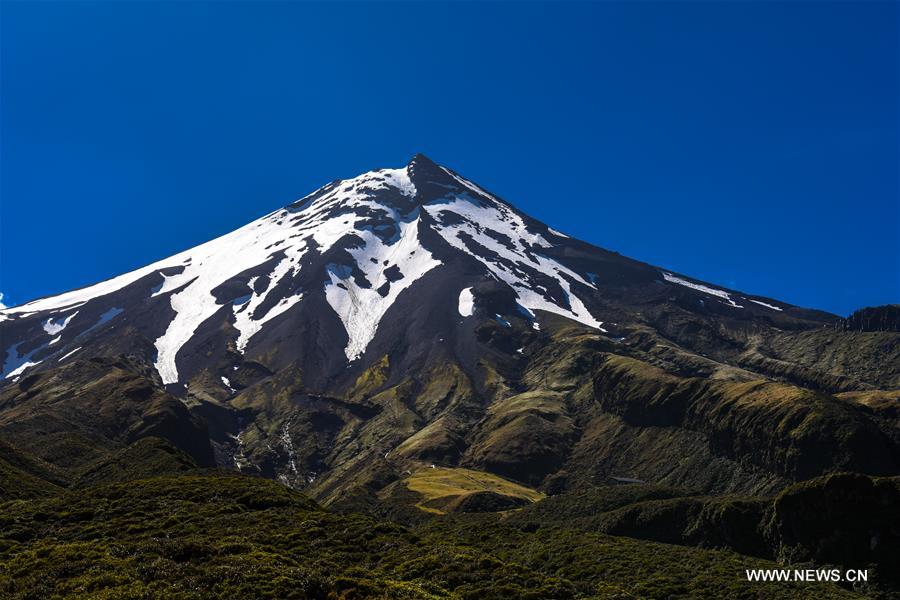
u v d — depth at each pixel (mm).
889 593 82688
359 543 69938
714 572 85125
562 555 93812
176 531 67000
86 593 46219
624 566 87750
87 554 54750
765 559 99812
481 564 66562
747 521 108188
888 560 87188
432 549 70062
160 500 79125
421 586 56906
